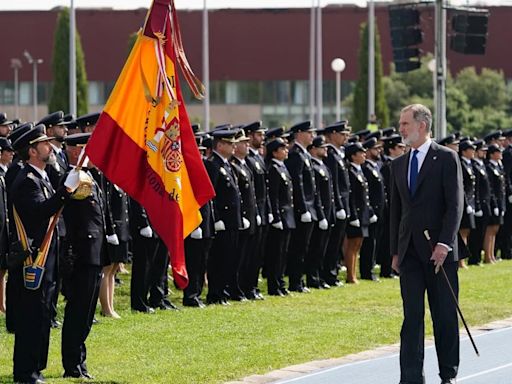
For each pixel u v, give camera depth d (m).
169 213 22.27
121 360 24.30
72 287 22.52
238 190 34.22
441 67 55.44
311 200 37.53
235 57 113.38
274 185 36.00
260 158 36.03
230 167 34.19
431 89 107.12
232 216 33.91
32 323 21.52
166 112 22.41
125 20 110.50
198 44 110.81
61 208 21.31
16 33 113.00
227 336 27.48
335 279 39.41
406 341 21.36
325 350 26.00
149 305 32.31
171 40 22.66
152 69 22.41
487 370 24.27
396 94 105.88
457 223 21.23
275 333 28.05
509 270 44.66
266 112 114.12
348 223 39.91
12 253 21.38
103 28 110.56
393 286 39.22
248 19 113.31
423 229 21.41
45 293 21.66
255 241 35.09
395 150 43.00
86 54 110.44
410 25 56.06
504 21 113.31
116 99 22.12
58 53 87.44
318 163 38.16
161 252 32.03
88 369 23.30
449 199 21.30
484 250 48.19
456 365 21.55
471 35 55.47
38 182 21.50
